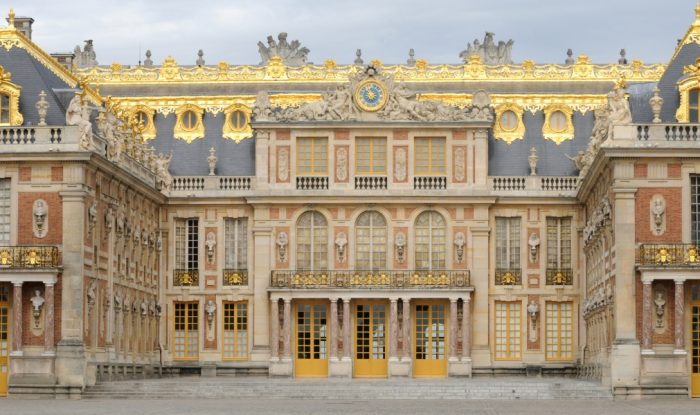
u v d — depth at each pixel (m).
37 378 73.69
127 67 99.88
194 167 96.00
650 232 73.81
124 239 84.44
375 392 76.19
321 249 93.31
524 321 93.31
